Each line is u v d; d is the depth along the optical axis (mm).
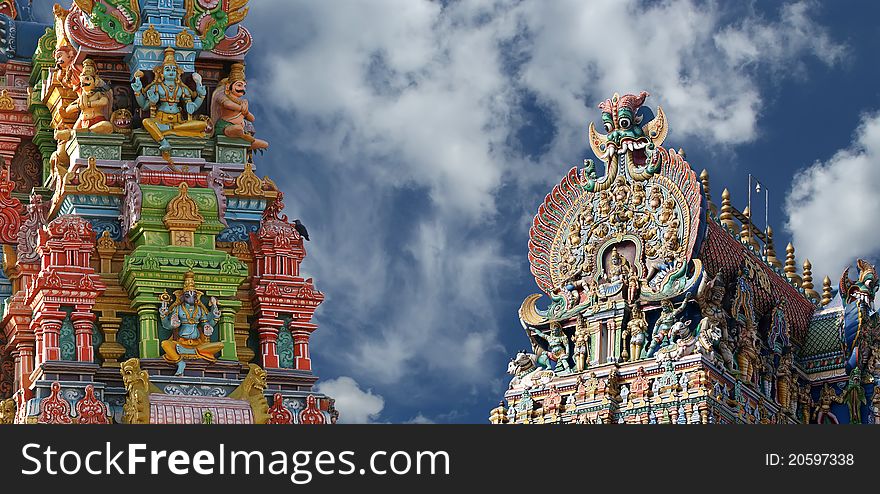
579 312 36812
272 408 26406
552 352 37000
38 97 28609
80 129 27094
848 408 37812
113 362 26281
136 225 26438
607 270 36844
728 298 36281
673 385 35281
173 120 27156
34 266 27719
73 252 26359
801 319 38312
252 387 26172
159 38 27344
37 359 26281
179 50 27406
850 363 37844
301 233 27750
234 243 27172
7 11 30312
